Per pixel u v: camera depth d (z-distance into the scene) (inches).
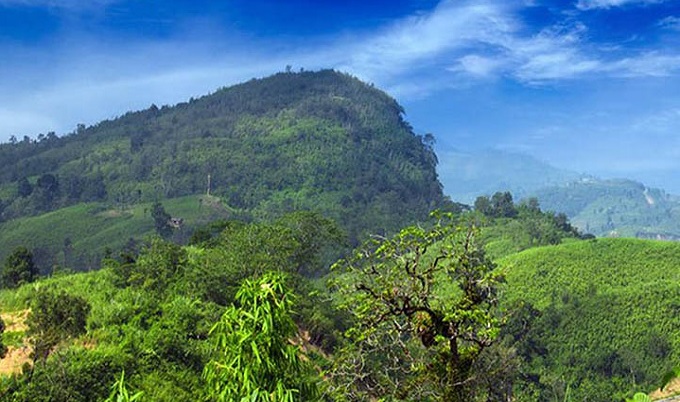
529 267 3978.8
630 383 2709.2
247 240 1802.4
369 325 640.4
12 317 1491.1
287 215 2096.5
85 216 6501.0
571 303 3356.3
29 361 1223.5
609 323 3090.6
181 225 5871.1
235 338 294.7
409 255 666.2
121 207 6899.6
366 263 657.0
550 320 3058.6
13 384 1032.8
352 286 654.5
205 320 1407.5
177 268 1761.8
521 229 5032.0
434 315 628.1
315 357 1593.3
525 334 2736.2
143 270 1740.9
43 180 7293.3
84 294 1566.2
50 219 6451.8
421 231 645.9
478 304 648.4
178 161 7844.5
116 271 1771.7
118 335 1277.1
